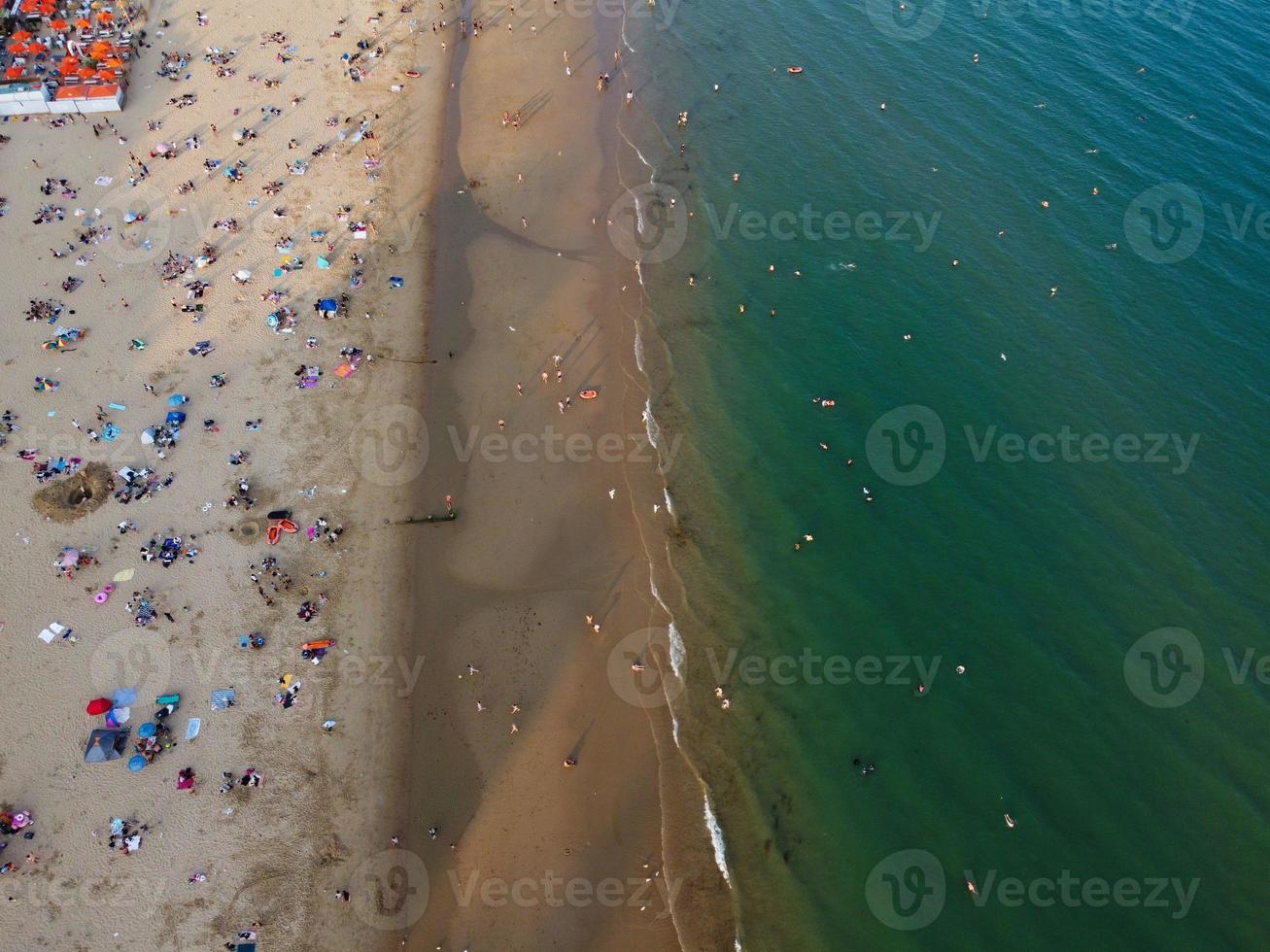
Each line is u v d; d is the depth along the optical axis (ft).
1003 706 138.31
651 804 132.57
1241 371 177.99
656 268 206.90
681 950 119.65
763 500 165.89
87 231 203.51
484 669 146.51
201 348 184.24
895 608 150.41
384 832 130.11
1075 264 199.00
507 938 120.98
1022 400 176.35
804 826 128.88
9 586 149.18
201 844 126.52
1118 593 149.59
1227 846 123.54
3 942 116.37
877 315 193.36
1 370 176.55
